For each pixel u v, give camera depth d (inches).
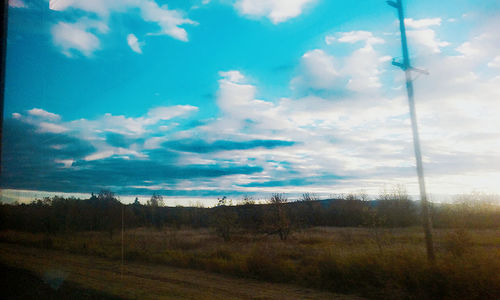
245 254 820.6
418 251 535.8
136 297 408.8
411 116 517.7
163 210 2532.0
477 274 390.9
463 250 625.0
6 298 403.9
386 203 1806.1
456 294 387.5
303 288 502.3
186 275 610.9
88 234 1642.5
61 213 1657.2
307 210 2212.1
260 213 1496.1
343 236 1286.9
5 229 1382.9
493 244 921.5
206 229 2082.9
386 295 427.8
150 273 626.5
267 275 577.9
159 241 1250.0
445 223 1726.1
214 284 530.3
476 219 1707.7
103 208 1871.3
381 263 488.4
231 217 1407.5
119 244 1145.4
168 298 412.8
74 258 814.5
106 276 568.4
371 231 1398.9
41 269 586.6
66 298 403.5
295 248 884.0
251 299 432.5
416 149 506.6
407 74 525.7
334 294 462.9
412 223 1756.9
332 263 535.5
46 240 1124.5
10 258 714.8
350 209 2107.5
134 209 2522.1
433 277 414.9
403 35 532.7
